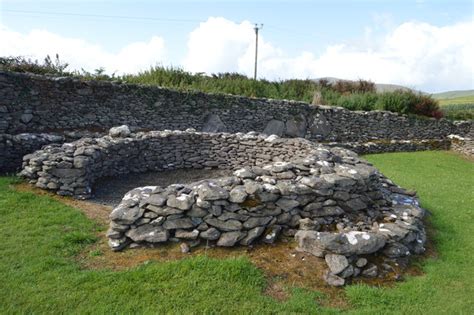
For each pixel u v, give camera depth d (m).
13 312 3.35
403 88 20.84
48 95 10.00
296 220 4.79
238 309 3.49
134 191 4.84
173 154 9.77
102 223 5.42
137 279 3.83
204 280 3.84
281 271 4.11
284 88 18.95
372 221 5.06
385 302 3.75
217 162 10.15
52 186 6.50
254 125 14.08
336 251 4.20
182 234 4.46
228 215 4.52
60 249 4.48
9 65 10.45
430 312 3.63
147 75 14.55
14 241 4.62
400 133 16.91
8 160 7.49
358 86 21.47
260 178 5.04
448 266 4.61
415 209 5.51
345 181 5.06
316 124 15.11
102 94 11.03
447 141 17.23
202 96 13.04
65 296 3.58
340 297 3.80
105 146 7.84
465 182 10.16
